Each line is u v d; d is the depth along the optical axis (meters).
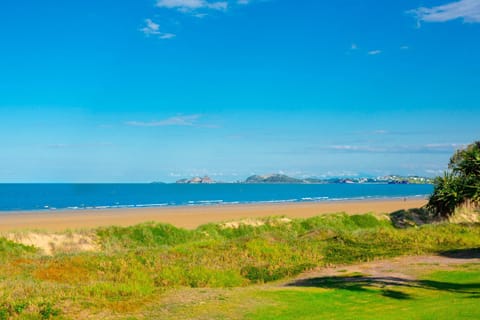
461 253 24.25
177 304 14.16
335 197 144.75
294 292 15.86
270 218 41.44
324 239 29.69
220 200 123.62
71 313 13.35
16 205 95.75
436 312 12.16
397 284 17.17
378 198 134.50
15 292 15.42
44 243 29.56
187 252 24.42
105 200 120.31
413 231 31.48
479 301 13.51
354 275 19.75
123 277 19.42
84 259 21.58
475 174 40.72
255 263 23.41
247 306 13.88
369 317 12.08
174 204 101.00
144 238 33.31
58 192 181.75
